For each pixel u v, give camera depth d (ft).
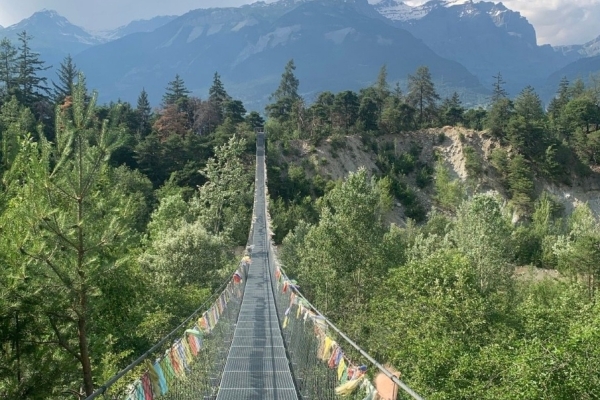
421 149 296.30
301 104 322.34
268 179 232.12
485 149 288.71
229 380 41.57
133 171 196.13
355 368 21.98
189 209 162.71
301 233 146.51
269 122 307.78
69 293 32.22
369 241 99.91
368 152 286.05
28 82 242.58
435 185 274.36
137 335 61.62
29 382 31.76
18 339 31.50
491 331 61.62
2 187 34.30
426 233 204.23
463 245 110.63
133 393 22.15
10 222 31.60
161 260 96.12
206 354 40.19
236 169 191.72
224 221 173.47
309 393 35.78
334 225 100.83
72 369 33.63
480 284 90.07
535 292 105.29
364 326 84.84
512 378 44.55
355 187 101.60
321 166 268.21
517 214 249.75
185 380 34.04
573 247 128.98
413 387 52.31
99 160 32.37
